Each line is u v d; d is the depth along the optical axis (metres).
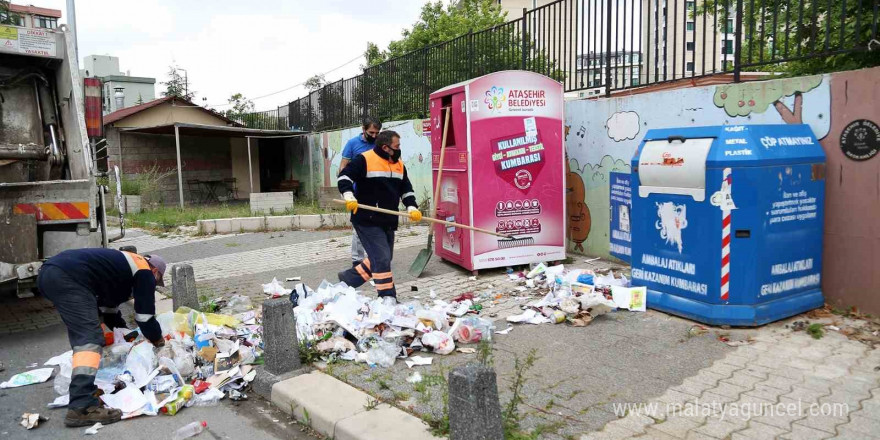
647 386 3.78
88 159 6.10
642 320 5.07
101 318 5.26
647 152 5.23
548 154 7.18
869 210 4.73
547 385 3.85
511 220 7.09
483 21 26.41
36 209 5.49
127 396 4.02
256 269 8.49
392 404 3.70
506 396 3.70
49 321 6.28
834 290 5.03
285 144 22.50
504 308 5.71
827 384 3.71
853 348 4.25
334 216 12.61
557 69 8.38
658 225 5.18
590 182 7.62
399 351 4.49
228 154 22.58
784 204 4.71
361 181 5.68
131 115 19.72
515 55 9.64
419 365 4.32
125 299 4.38
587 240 7.79
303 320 4.98
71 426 3.77
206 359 4.55
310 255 9.39
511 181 7.04
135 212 16.92
